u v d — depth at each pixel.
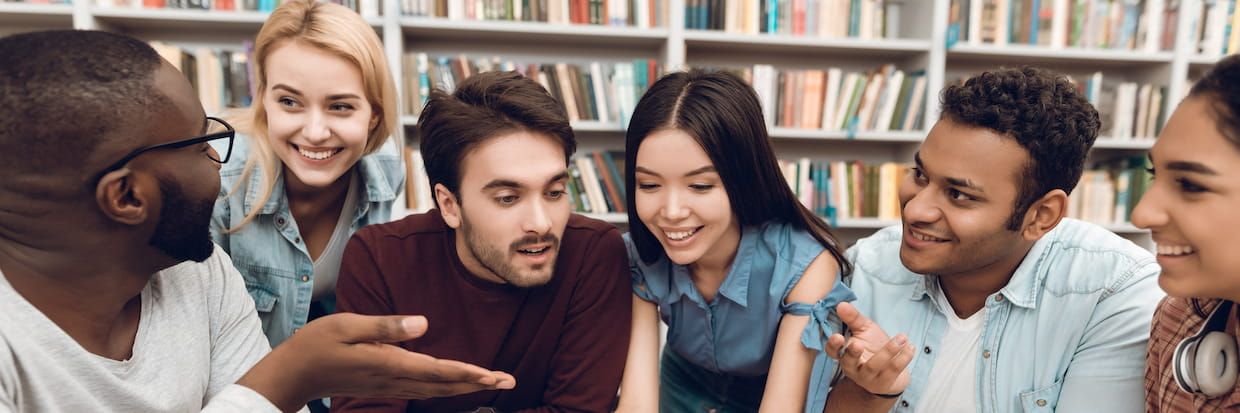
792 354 0.88
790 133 2.32
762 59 2.55
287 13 1.00
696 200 0.82
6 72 0.43
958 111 0.74
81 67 0.45
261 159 1.09
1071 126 0.73
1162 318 0.75
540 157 0.78
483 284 0.91
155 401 0.57
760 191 0.88
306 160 1.04
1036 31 2.35
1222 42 2.41
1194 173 0.54
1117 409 0.83
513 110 0.78
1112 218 2.51
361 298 0.91
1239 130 0.51
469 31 2.20
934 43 2.31
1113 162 2.63
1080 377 0.85
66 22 2.10
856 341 0.68
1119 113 2.46
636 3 2.20
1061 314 0.88
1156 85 2.51
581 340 0.91
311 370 0.53
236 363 0.69
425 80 2.13
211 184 0.53
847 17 2.33
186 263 0.65
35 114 0.43
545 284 0.89
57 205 0.46
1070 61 2.54
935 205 0.78
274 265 1.16
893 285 1.00
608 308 0.92
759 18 2.28
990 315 0.90
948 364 0.95
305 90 0.99
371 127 1.12
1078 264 0.88
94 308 0.53
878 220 2.41
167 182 0.49
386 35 2.07
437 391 0.57
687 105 0.80
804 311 0.89
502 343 0.93
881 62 2.58
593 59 2.46
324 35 0.98
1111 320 0.83
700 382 1.16
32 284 0.49
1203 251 0.55
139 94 0.47
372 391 0.56
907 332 0.97
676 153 0.79
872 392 0.71
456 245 0.92
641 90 2.22
